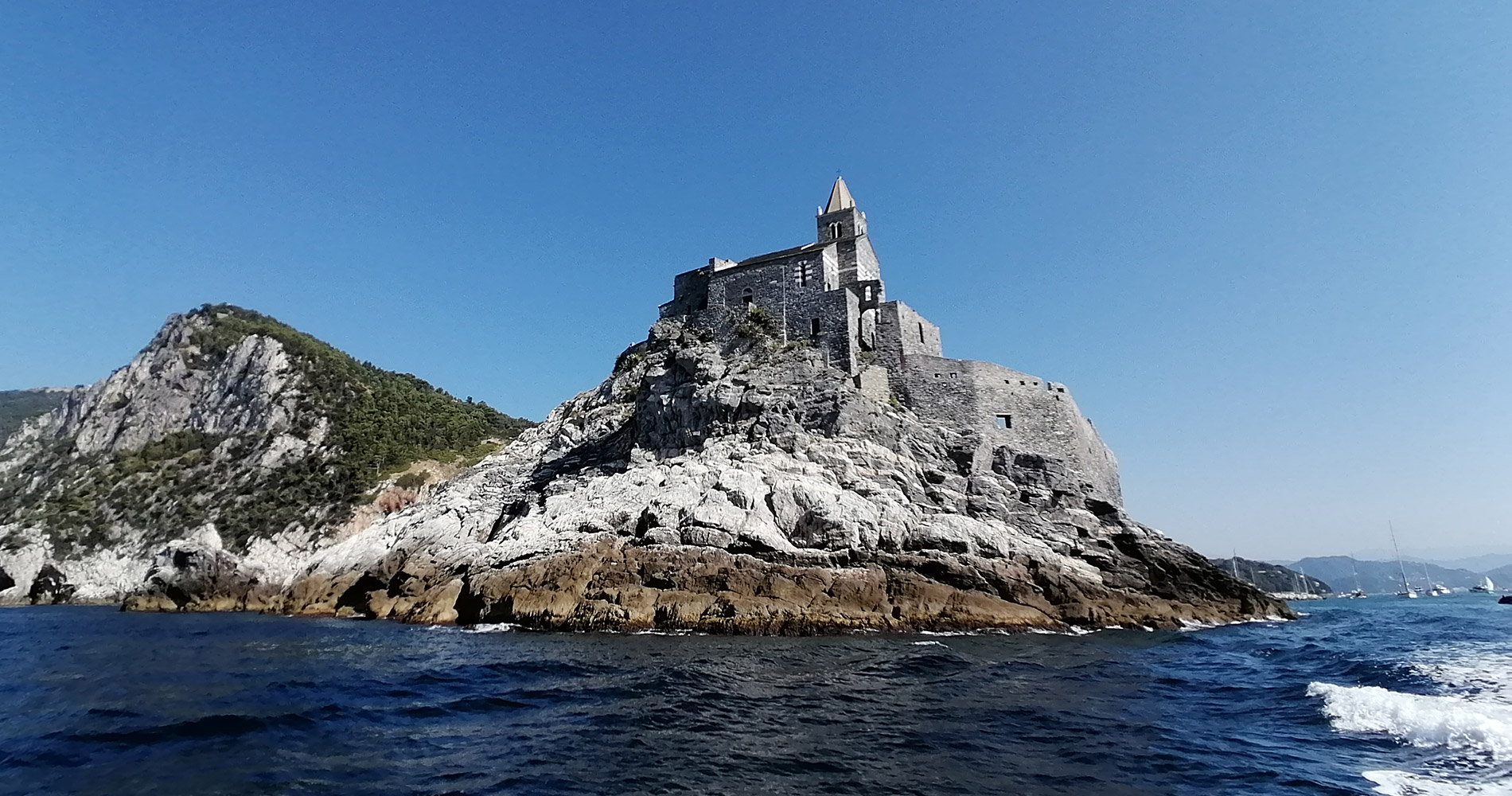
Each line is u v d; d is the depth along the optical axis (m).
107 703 20.80
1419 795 13.24
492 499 56.09
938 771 14.52
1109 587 44.78
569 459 57.28
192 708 19.91
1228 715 19.56
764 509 41.38
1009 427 55.62
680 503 41.88
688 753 15.59
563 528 43.78
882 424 48.25
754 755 15.48
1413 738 16.97
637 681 23.31
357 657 29.30
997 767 14.77
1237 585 51.09
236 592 64.12
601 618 36.81
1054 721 18.66
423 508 58.97
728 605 36.72
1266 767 14.92
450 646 32.50
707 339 59.28
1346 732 17.70
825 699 20.89
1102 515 51.06
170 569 65.06
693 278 65.62
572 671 25.14
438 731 17.47
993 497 47.84
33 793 13.22
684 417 50.06
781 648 30.84
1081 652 31.19
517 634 36.09
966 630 37.88
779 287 57.97
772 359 52.88
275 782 13.74
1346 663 27.52
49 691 22.92
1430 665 26.84
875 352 56.62
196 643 35.97
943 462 48.97
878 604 38.09
